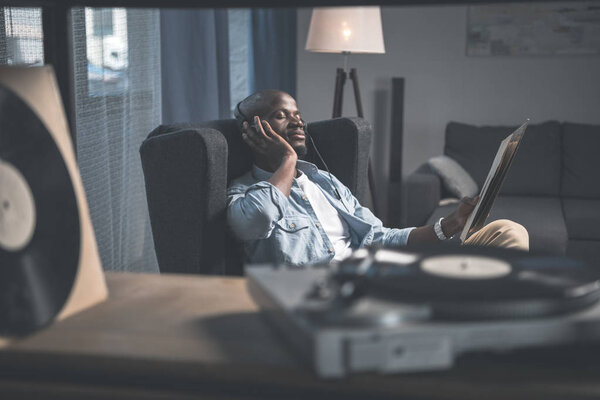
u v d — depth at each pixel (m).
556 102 4.72
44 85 0.68
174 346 0.58
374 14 4.00
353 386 0.52
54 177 0.65
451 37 4.79
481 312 0.50
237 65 4.02
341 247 1.98
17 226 0.59
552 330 0.51
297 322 0.52
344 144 2.17
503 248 0.68
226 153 1.65
